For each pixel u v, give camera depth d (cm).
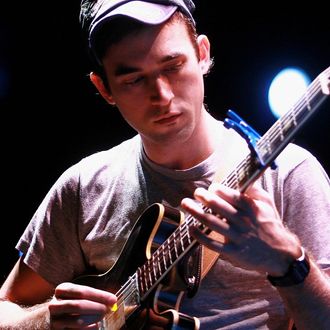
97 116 718
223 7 653
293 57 635
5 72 715
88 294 410
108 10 397
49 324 430
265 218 334
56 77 719
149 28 385
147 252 405
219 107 656
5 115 729
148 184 437
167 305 404
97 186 461
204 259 404
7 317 468
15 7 697
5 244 728
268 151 320
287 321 404
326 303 348
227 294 407
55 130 729
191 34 404
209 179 417
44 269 479
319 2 629
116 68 395
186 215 418
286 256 339
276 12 641
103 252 450
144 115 396
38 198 737
